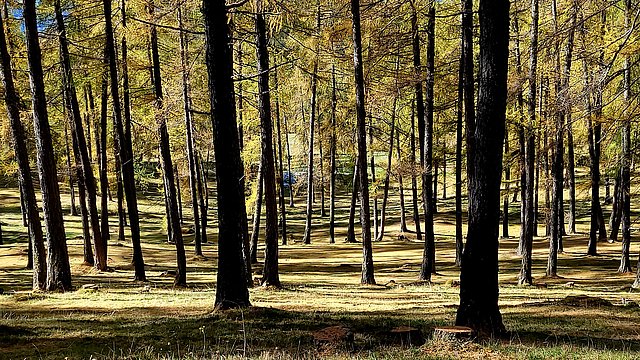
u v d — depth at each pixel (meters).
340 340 6.56
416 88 18.67
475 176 7.15
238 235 9.25
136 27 14.80
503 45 7.06
